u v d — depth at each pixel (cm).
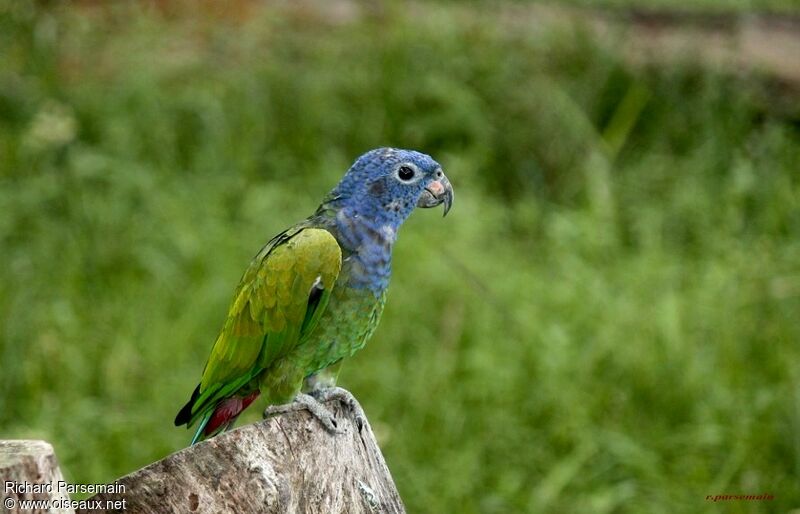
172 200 1352
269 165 1470
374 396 1073
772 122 1527
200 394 714
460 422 1044
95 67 1680
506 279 1214
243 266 1243
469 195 1391
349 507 574
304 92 1558
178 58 1680
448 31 1666
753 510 961
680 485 985
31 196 1350
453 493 973
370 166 703
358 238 696
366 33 1703
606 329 1127
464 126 1516
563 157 1482
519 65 1606
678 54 1622
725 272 1222
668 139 1520
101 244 1280
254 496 517
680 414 1061
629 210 1387
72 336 1137
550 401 1059
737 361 1095
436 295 1189
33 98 1581
